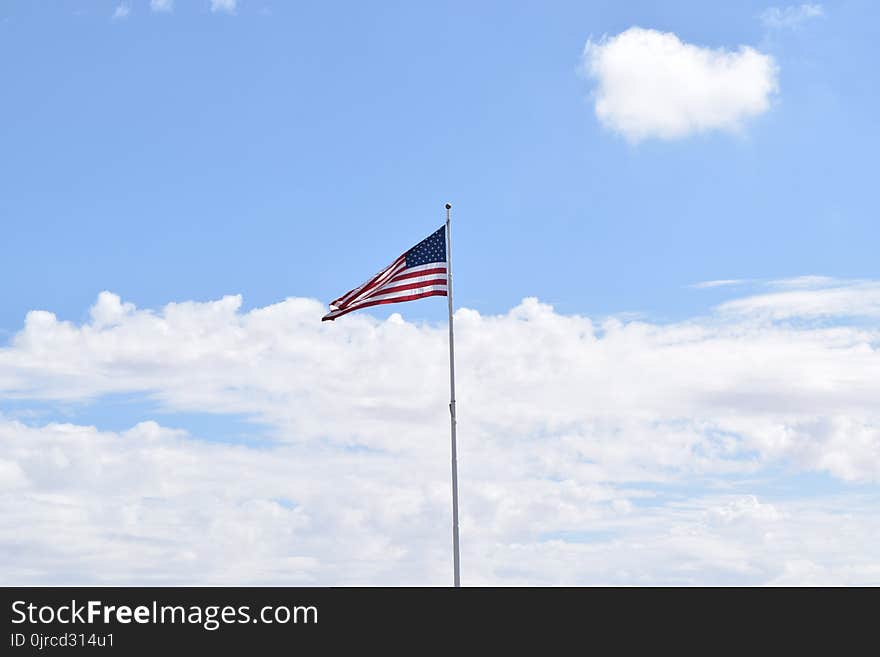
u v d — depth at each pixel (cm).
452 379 3647
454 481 3569
